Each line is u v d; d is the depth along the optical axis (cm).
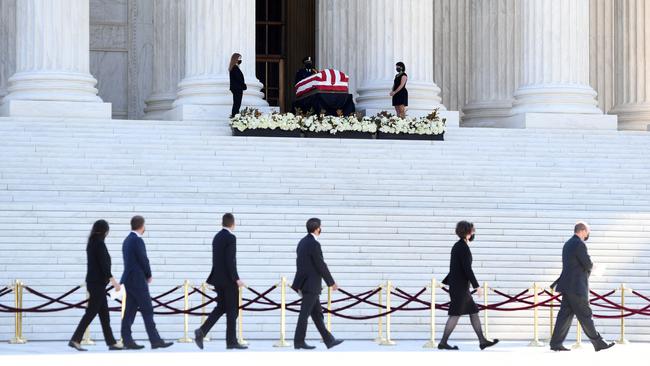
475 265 4475
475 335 4112
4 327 3912
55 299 3688
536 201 5244
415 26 6288
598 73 7906
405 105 5881
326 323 4075
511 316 4169
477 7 7238
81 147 5206
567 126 6141
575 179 5388
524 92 6269
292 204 5056
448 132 5744
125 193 4972
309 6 8462
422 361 3272
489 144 5628
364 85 6306
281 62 8450
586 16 6406
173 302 4066
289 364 3147
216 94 5941
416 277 4391
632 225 4762
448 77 7838
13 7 6619
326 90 5859
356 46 6581
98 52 7494
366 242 4538
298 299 4053
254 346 3688
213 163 5194
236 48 6053
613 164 5572
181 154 5247
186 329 3784
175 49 6975
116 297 3466
